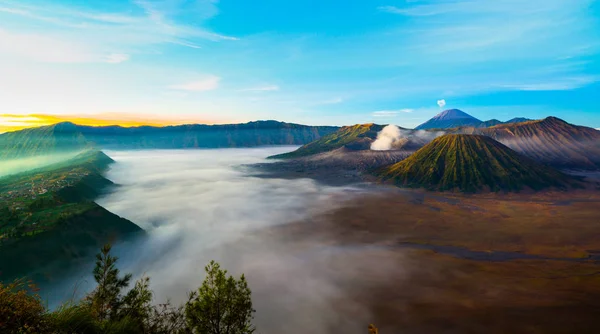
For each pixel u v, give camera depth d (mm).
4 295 8445
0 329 7777
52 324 8852
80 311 9812
